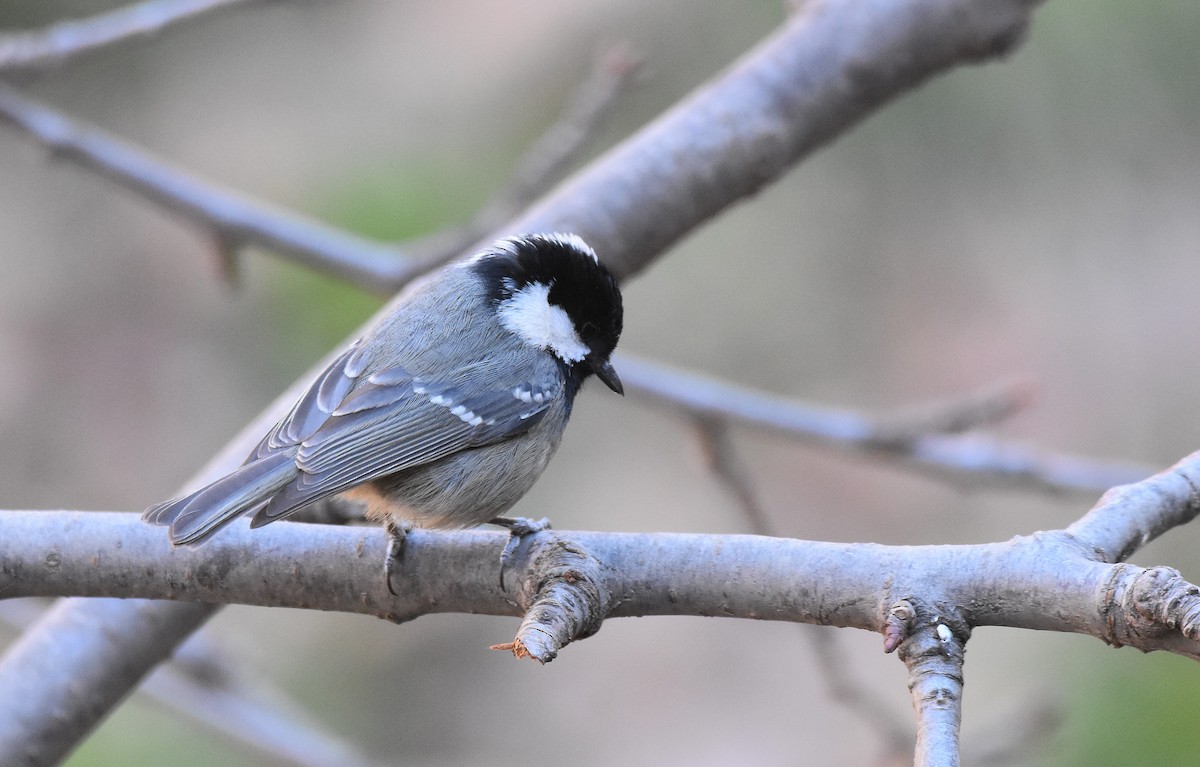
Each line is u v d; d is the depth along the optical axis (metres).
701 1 13.84
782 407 9.20
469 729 13.98
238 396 14.66
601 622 5.18
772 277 14.32
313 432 6.36
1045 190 13.74
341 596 5.61
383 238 12.15
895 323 13.94
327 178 13.13
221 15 8.63
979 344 13.61
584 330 7.39
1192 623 4.33
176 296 14.89
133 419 14.53
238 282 9.48
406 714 14.04
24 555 5.54
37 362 14.59
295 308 12.39
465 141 13.78
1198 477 5.16
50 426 14.40
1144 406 13.12
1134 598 4.48
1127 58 13.11
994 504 13.41
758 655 13.96
